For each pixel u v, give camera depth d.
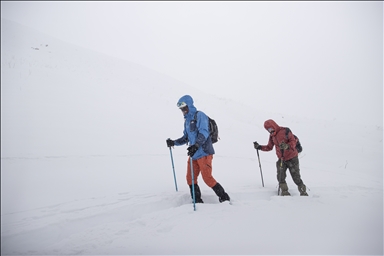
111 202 3.83
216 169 6.18
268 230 3.17
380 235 3.11
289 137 4.61
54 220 3.19
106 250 2.68
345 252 2.74
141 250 2.69
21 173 4.66
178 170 5.79
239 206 3.83
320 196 4.46
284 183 4.66
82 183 4.54
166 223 3.25
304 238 3.02
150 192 4.37
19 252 2.64
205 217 3.43
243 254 2.66
